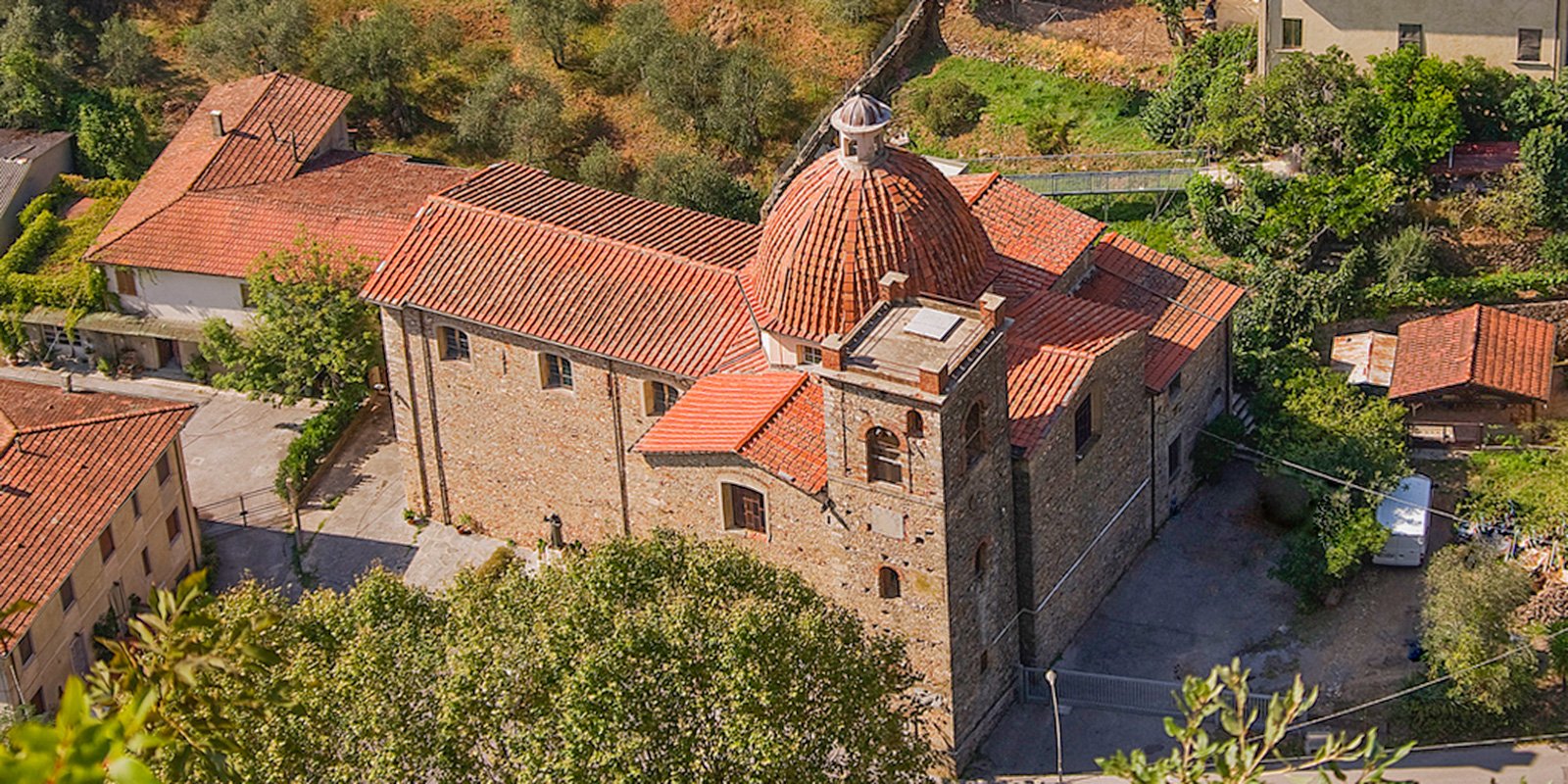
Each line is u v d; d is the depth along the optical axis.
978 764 58.25
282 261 75.94
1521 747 56.41
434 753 44.56
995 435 54.94
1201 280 67.81
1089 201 80.12
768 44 93.75
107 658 63.00
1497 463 66.06
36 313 83.56
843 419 53.38
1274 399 67.81
